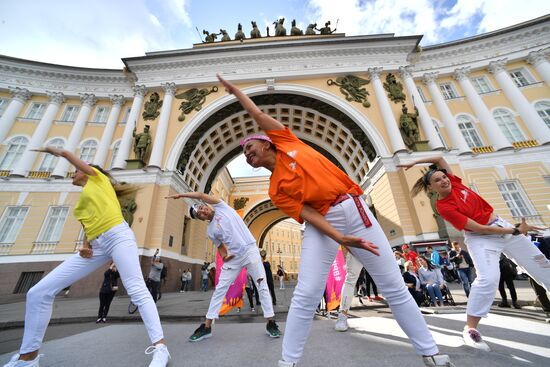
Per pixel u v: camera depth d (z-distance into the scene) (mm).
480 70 18219
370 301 6918
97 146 17172
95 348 2611
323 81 17656
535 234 3518
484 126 15898
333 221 1629
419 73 18406
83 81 19047
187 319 5195
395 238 13492
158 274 7816
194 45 20781
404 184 13602
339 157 20062
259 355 2232
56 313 6289
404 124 15039
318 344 2467
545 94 16266
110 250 2346
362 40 17688
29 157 16000
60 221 14516
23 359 1962
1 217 14219
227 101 17062
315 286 1548
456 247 6945
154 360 1950
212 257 21578
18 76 18219
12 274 12719
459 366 1697
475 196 2516
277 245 51188
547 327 2613
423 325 1552
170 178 14562
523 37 17891
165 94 17359
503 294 4949
